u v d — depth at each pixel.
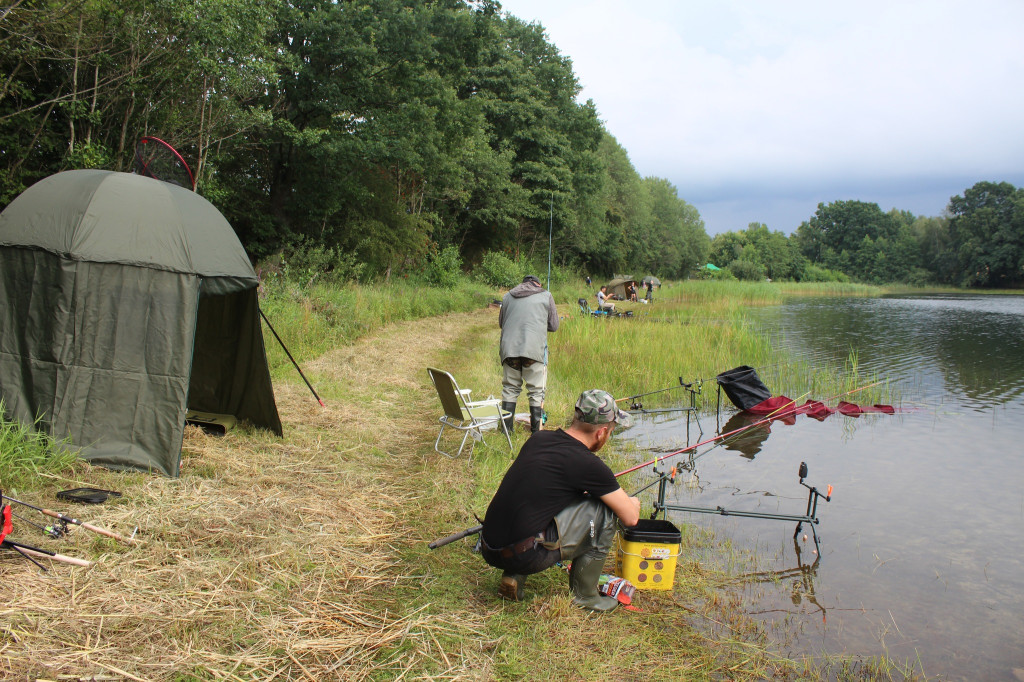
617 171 55.84
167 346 4.57
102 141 13.13
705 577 3.89
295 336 10.31
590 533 3.24
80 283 4.43
